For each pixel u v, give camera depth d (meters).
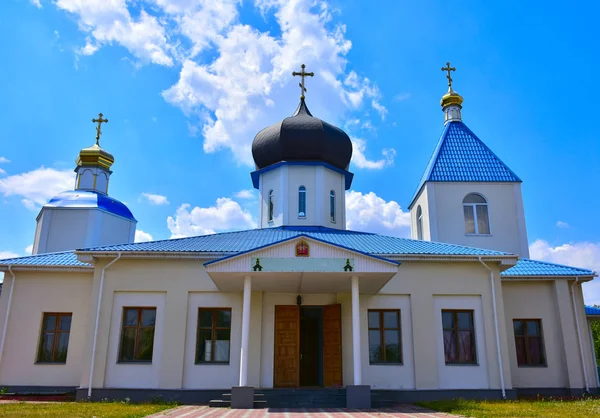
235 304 18.75
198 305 18.66
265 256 15.86
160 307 18.55
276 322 19.09
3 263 20.22
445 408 15.03
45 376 19.59
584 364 20.28
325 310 19.61
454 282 19.12
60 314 20.41
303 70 26.80
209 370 18.09
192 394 17.59
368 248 19.56
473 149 27.09
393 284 19.05
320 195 23.89
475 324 18.92
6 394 19.08
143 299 18.61
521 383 20.42
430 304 18.89
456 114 29.03
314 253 15.91
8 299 20.20
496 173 26.02
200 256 18.58
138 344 18.31
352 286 16.20
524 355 20.94
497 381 18.25
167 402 17.14
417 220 28.31
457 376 18.39
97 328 18.11
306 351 22.42
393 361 18.70
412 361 18.50
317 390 16.64
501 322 18.73
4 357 19.69
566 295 21.06
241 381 15.73
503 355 18.42
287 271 15.69
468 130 28.16
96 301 18.31
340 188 25.19
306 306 19.72
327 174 24.59
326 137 24.33
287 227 23.23
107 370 17.91
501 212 25.41
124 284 18.58
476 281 19.16
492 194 25.67
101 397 17.50
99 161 33.97
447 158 26.66
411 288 19.03
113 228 31.88
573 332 20.66
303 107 26.05
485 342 18.66
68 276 20.61
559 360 20.64
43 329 20.25
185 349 18.17
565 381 20.31
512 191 25.67
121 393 17.59
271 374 18.48
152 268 18.75
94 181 33.75
